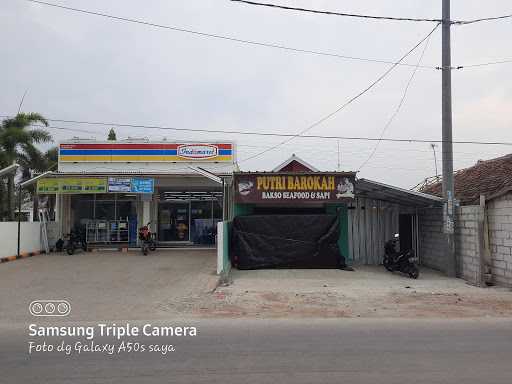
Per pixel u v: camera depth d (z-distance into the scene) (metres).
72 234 20.45
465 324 8.10
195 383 5.01
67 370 5.51
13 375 5.32
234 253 16.12
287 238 15.86
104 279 13.29
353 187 15.91
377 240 18.20
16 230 18.77
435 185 22.69
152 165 22.91
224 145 22.88
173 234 23.02
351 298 10.75
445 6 14.48
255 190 16.05
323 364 5.70
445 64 14.51
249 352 6.25
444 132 14.49
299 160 21.47
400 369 5.49
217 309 9.47
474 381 5.06
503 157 19.16
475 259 13.00
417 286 12.52
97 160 22.98
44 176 20.34
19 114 27.67
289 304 10.02
